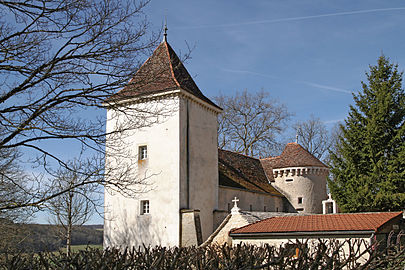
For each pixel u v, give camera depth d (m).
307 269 7.40
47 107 9.05
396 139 27.70
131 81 10.08
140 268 7.22
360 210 27.42
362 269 7.50
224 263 7.24
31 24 9.12
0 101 8.99
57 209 12.86
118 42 9.44
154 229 22.78
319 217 19.81
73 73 9.20
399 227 19.12
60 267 7.20
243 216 21.22
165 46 25.67
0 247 18.44
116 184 10.52
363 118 28.84
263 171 36.56
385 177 27.20
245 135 43.22
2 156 12.47
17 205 9.35
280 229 18.02
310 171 34.09
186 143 23.69
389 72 29.30
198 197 24.08
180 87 23.23
